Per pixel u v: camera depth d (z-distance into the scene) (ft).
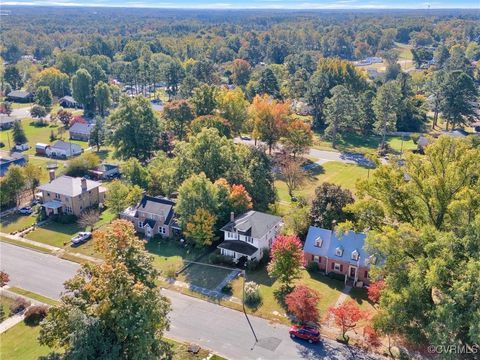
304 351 139.85
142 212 224.94
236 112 353.72
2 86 581.53
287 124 328.08
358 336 145.79
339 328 150.20
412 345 136.77
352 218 193.36
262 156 250.78
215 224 208.23
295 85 503.61
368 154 166.40
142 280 119.34
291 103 485.97
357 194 165.48
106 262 117.91
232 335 148.15
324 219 196.65
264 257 196.75
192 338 146.61
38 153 362.53
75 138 410.11
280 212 235.81
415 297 123.44
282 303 165.07
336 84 449.48
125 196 230.89
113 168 308.40
